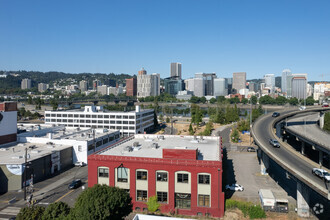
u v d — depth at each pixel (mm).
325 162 82688
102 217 34031
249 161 93625
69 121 155250
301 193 50031
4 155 75438
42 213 36719
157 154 58250
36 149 83688
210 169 48781
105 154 58312
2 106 88500
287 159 66250
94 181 54125
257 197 59625
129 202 40250
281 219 48594
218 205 48781
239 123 165875
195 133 155750
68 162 87000
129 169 52375
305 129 114438
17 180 65938
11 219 48375
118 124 149500
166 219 38031
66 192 63281
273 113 133500
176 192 50562
